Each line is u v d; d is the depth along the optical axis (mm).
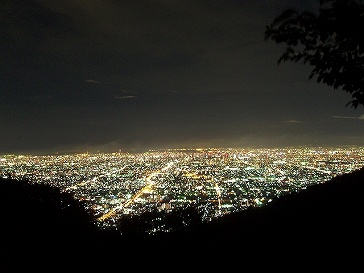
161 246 7496
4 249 6113
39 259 6148
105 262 6559
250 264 5984
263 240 7031
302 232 7004
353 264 5273
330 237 6426
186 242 7680
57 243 6828
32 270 5777
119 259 6723
